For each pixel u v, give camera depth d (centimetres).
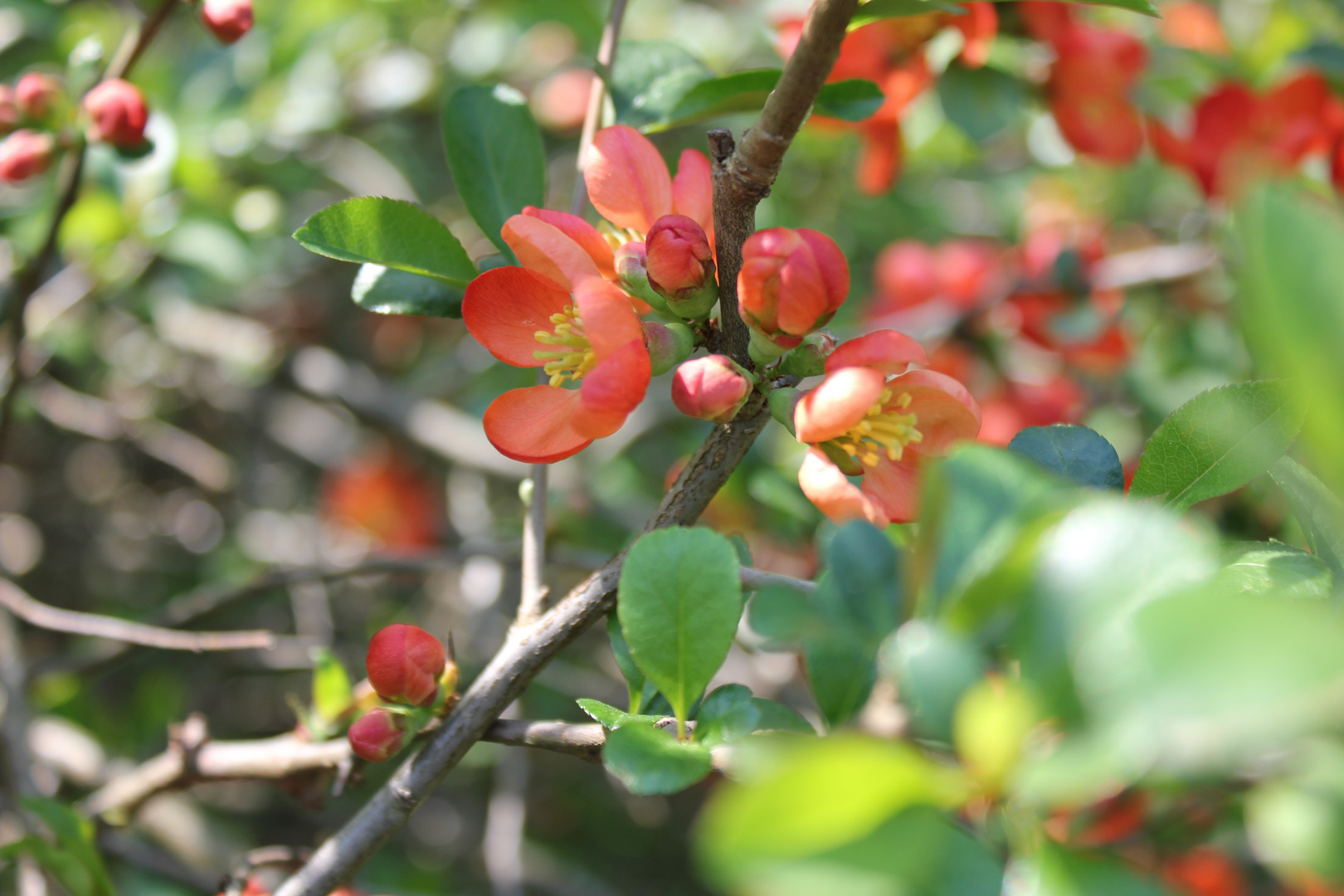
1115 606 36
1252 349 35
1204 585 36
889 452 43
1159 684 35
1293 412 41
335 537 107
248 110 82
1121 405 78
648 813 101
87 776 68
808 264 42
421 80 92
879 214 105
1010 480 38
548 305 45
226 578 98
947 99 57
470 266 46
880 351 42
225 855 69
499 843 71
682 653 41
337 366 95
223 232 77
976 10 56
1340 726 36
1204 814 47
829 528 42
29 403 72
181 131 79
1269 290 34
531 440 44
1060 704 36
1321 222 34
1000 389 74
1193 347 76
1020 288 71
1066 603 36
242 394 105
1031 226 94
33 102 53
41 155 54
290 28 82
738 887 35
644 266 44
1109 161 60
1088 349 72
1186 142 65
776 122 42
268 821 102
